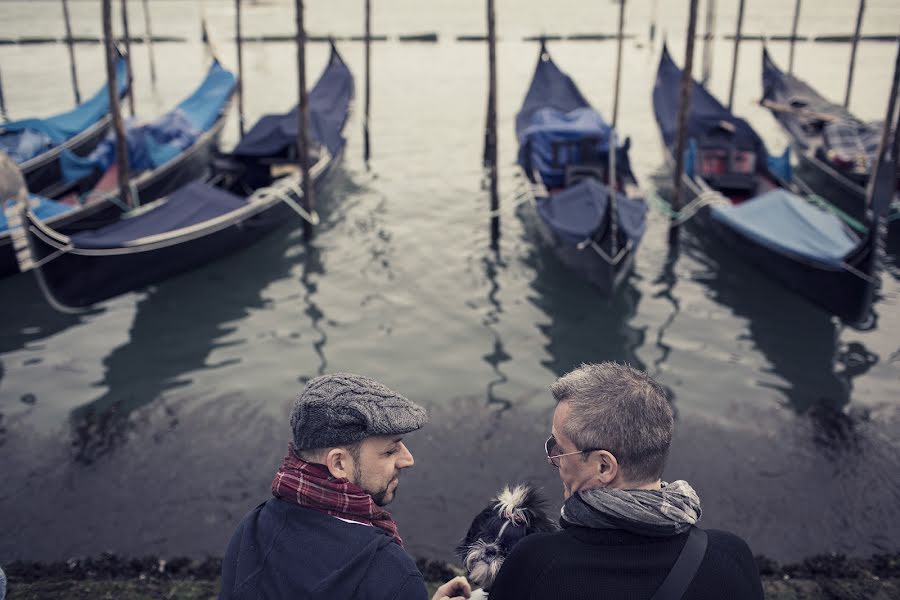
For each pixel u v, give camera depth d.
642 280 13.13
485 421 8.89
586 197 13.23
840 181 15.72
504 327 11.55
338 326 11.61
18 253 12.16
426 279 13.20
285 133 15.84
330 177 17.28
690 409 9.23
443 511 7.16
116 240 11.44
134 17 53.88
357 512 1.30
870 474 7.79
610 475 1.26
